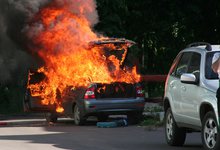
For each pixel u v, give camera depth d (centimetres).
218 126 1830
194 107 2023
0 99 4478
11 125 3331
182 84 2139
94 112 3130
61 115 3344
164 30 4600
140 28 4584
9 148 2158
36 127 3136
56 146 2216
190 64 2145
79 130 2917
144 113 3550
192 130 2191
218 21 4706
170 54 4838
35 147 2186
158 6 4538
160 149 2133
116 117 3709
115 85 3172
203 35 4775
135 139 2480
